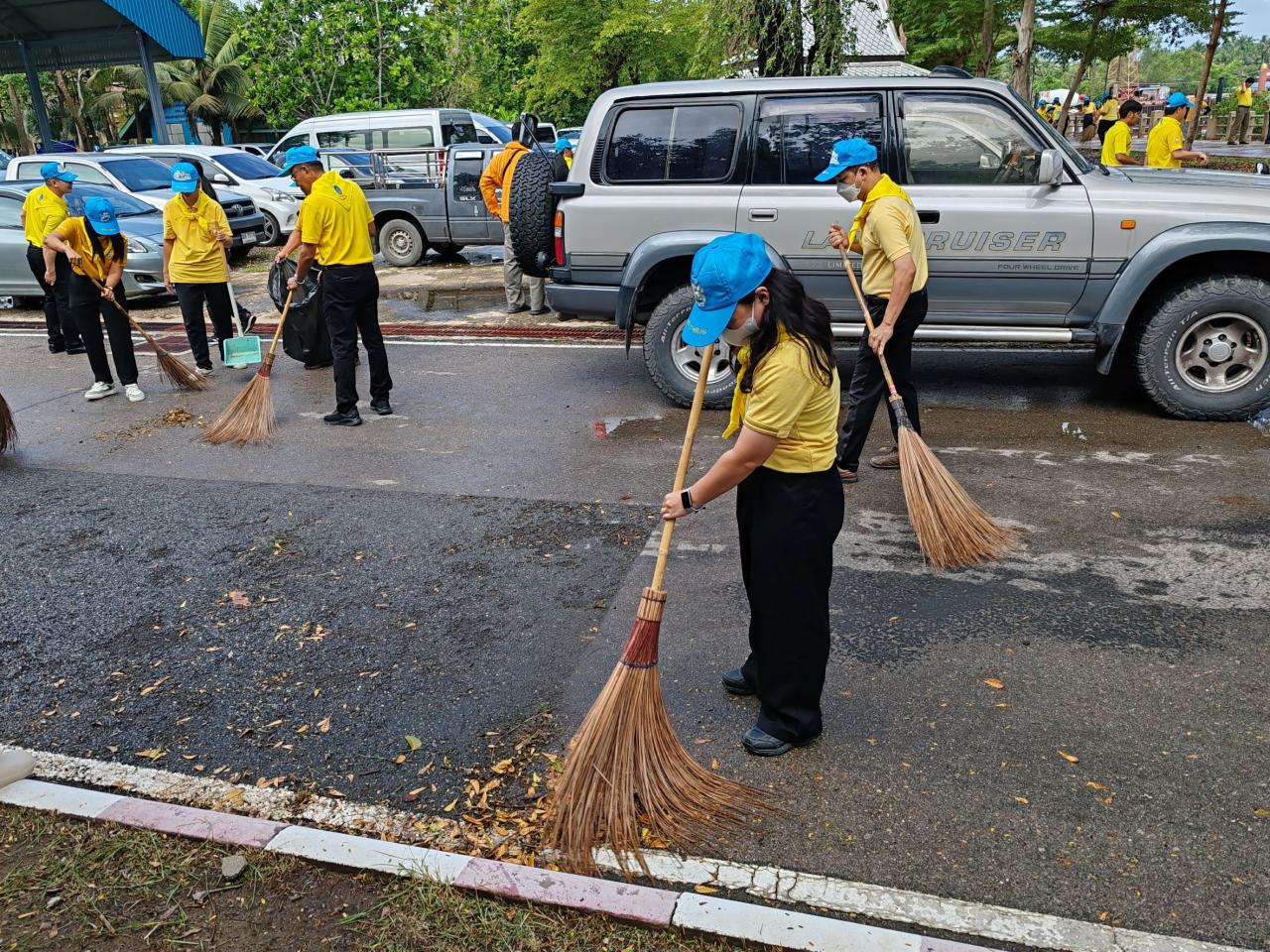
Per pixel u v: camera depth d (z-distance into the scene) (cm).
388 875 266
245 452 646
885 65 1706
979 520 454
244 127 3984
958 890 258
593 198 685
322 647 398
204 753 332
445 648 393
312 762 324
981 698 344
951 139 635
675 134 670
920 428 636
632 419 685
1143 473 546
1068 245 620
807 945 236
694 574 447
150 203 1359
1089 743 317
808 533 290
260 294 1284
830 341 274
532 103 3144
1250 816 281
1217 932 241
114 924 255
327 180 654
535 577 451
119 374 789
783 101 651
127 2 1911
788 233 655
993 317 650
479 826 289
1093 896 254
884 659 371
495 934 246
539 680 367
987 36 1923
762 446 271
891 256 477
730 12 1194
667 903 250
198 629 416
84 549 501
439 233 1407
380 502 549
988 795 294
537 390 771
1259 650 367
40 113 2145
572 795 277
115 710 360
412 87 2762
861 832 280
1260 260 621
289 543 498
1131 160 1144
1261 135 2770
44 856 279
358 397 764
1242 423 624
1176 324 612
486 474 587
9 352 1004
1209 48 2109
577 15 2809
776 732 316
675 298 672
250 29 2723
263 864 273
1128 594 413
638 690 282
